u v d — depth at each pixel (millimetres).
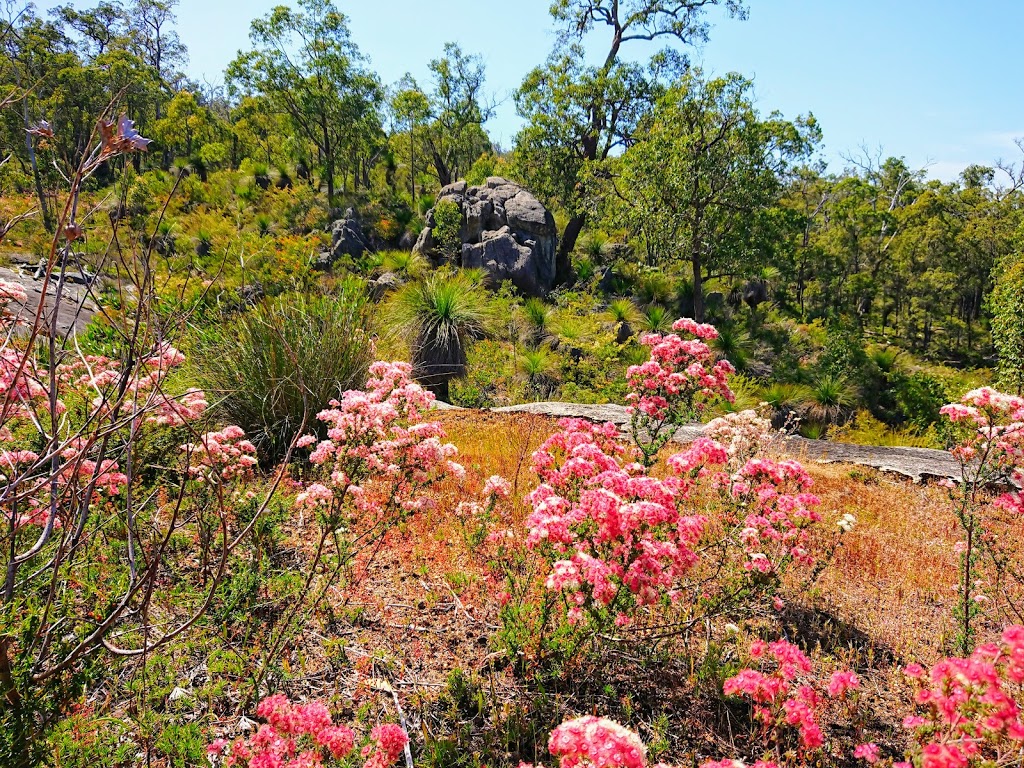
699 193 21281
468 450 6074
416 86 35719
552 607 2918
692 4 28750
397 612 3295
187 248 16031
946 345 41531
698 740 2588
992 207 44688
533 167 28562
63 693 2113
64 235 1547
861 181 41000
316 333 6176
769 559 3119
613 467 3096
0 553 2307
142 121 36031
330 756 2113
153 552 2879
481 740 2500
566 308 19094
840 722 2768
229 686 2652
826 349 21516
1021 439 3289
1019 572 4094
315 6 30000
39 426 1871
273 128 39062
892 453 7160
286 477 4551
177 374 5398
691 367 4293
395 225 27078
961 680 1828
